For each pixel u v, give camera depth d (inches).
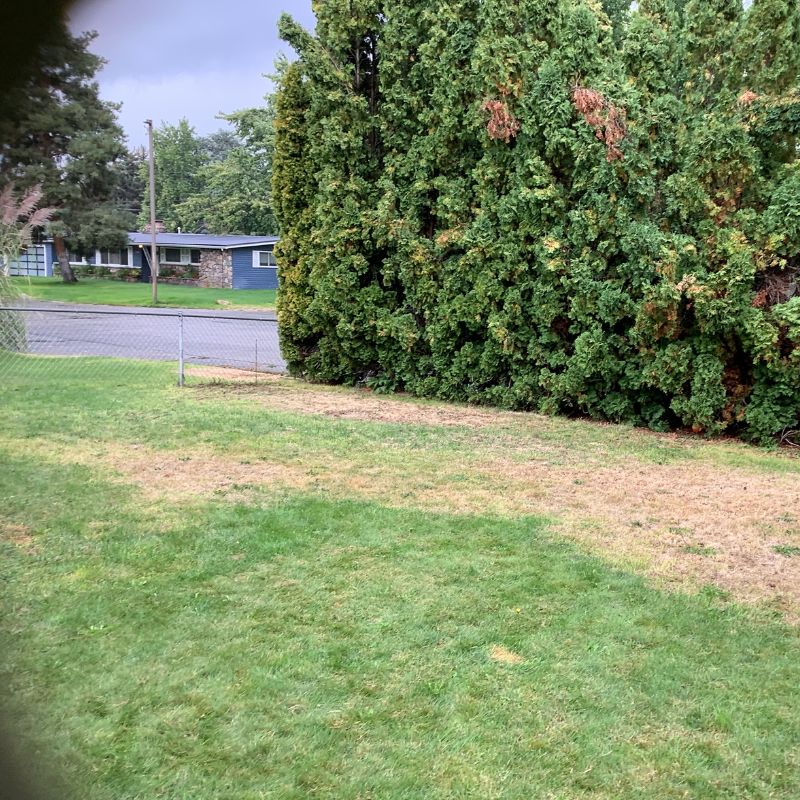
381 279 348.2
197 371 406.0
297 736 86.1
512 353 295.1
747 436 251.6
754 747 86.3
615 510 173.2
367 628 111.9
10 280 336.2
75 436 232.4
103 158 1163.9
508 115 275.9
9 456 205.5
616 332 273.0
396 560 138.8
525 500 179.3
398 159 324.8
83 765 79.6
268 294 1202.6
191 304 1007.0
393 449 228.8
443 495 181.6
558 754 84.3
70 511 160.9
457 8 294.4
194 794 76.1
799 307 222.7
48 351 505.0
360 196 335.6
